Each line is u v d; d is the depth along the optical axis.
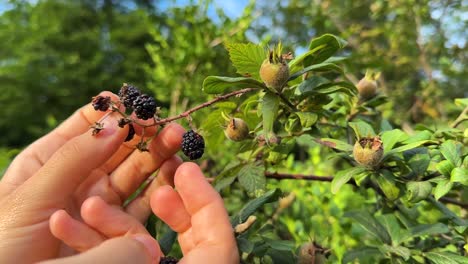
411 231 0.29
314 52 0.26
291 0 0.96
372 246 0.29
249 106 0.28
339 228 0.41
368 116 0.36
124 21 2.79
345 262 0.28
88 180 0.26
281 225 0.40
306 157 0.65
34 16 2.64
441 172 0.24
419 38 0.75
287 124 0.29
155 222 0.28
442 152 0.24
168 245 0.27
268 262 0.26
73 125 0.28
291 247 0.25
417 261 0.27
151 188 0.27
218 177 0.30
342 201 0.45
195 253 0.19
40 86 2.40
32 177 0.22
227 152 0.49
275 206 0.40
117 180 0.27
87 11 2.88
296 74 0.24
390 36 0.78
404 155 0.26
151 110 0.23
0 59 2.56
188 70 0.66
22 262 0.20
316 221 0.43
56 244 0.22
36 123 2.43
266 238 0.26
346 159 0.30
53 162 0.21
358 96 0.33
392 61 0.79
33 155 0.27
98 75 2.48
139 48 2.56
